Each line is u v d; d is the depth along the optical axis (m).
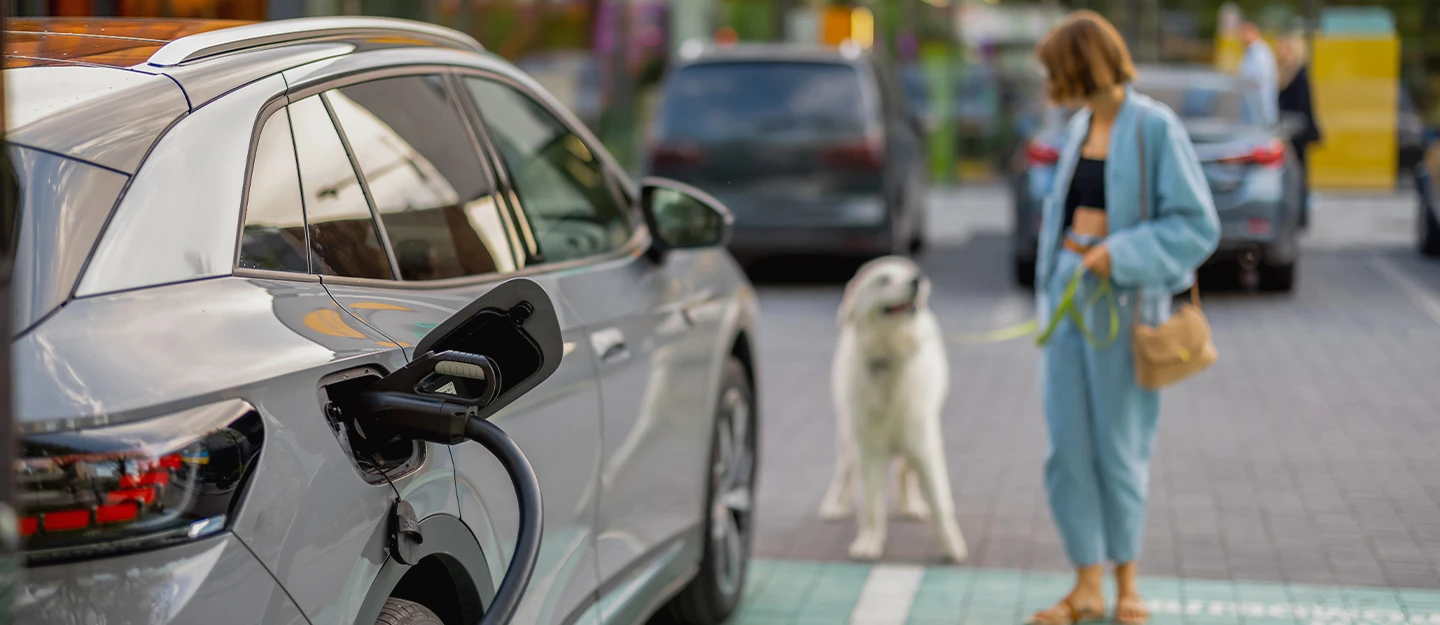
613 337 4.19
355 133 3.40
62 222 2.48
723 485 5.36
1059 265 5.29
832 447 8.47
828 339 12.06
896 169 14.91
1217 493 7.16
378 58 3.67
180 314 2.52
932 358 6.16
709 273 5.43
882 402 6.08
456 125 3.96
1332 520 6.65
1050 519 6.83
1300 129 16.92
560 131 4.73
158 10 8.97
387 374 2.91
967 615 5.53
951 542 6.23
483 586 3.24
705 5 24.19
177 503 2.29
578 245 4.43
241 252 2.79
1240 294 13.88
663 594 4.65
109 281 2.48
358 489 2.72
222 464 2.37
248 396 2.48
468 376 2.79
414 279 3.38
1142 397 5.23
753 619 5.53
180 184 2.70
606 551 4.03
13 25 3.37
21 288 2.37
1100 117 5.26
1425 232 16.42
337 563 2.64
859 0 26.56
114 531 2.22
